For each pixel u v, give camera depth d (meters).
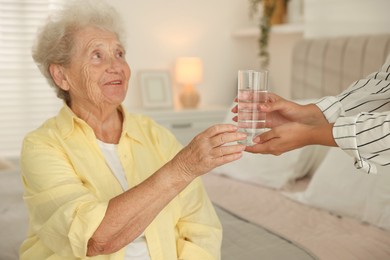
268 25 4.23
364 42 3.03
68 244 1.29
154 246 1.50
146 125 1.70
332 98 1.60
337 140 1.27
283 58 4.45
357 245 1.85
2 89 4.24
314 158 2.74
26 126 4.34
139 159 1.59
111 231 1.24
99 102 1.55
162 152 1.66
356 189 2.16
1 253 1.85
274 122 1.60
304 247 1.83
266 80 1.29
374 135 1.23
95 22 1.59
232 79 4.86
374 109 1.60
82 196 1.30
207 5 4.70
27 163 1.42
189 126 4.33
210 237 1.60
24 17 4.21
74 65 1.55
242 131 1.30
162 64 4.61
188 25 4.66
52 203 1.34
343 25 3.41
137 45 4.51
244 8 4.80
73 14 1.57
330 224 2.10
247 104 1.29
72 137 1.52
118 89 1.56
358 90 1.65
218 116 4.42
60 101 4.39
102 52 1.55
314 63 3.49
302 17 4.09
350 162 2.24
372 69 2.96
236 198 2.53
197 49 4.71
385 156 1.25
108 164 1.55
